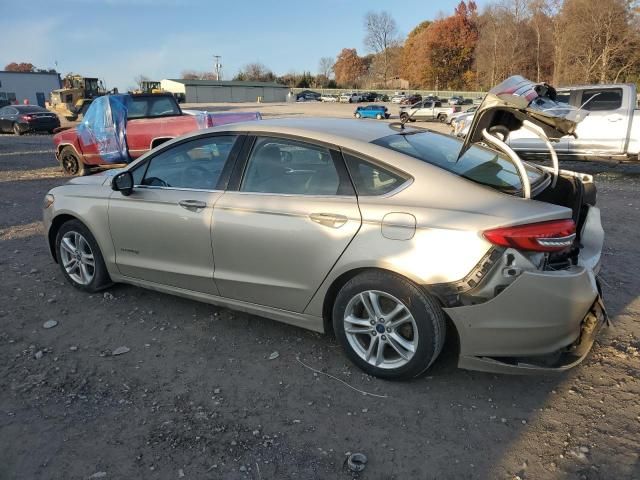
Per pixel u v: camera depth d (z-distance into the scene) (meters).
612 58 48.94
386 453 2.65
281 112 46.94
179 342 3.81
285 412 2.99
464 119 15.00
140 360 3.56
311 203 3.28
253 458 2.62
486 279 2.79
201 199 3.73
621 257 5.45
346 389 3.20
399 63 108.50
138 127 10.41
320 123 3.72
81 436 2.80
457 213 2.88
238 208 3.55
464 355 3.00
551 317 2.82
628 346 3.60
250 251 3.52
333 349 3.68
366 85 117.56
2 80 59.78
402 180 3.10
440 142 3.69
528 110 2.85
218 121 9.94
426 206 2.96
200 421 2.91
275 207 3.40
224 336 3.89
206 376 3.37
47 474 2.53
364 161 3.21
